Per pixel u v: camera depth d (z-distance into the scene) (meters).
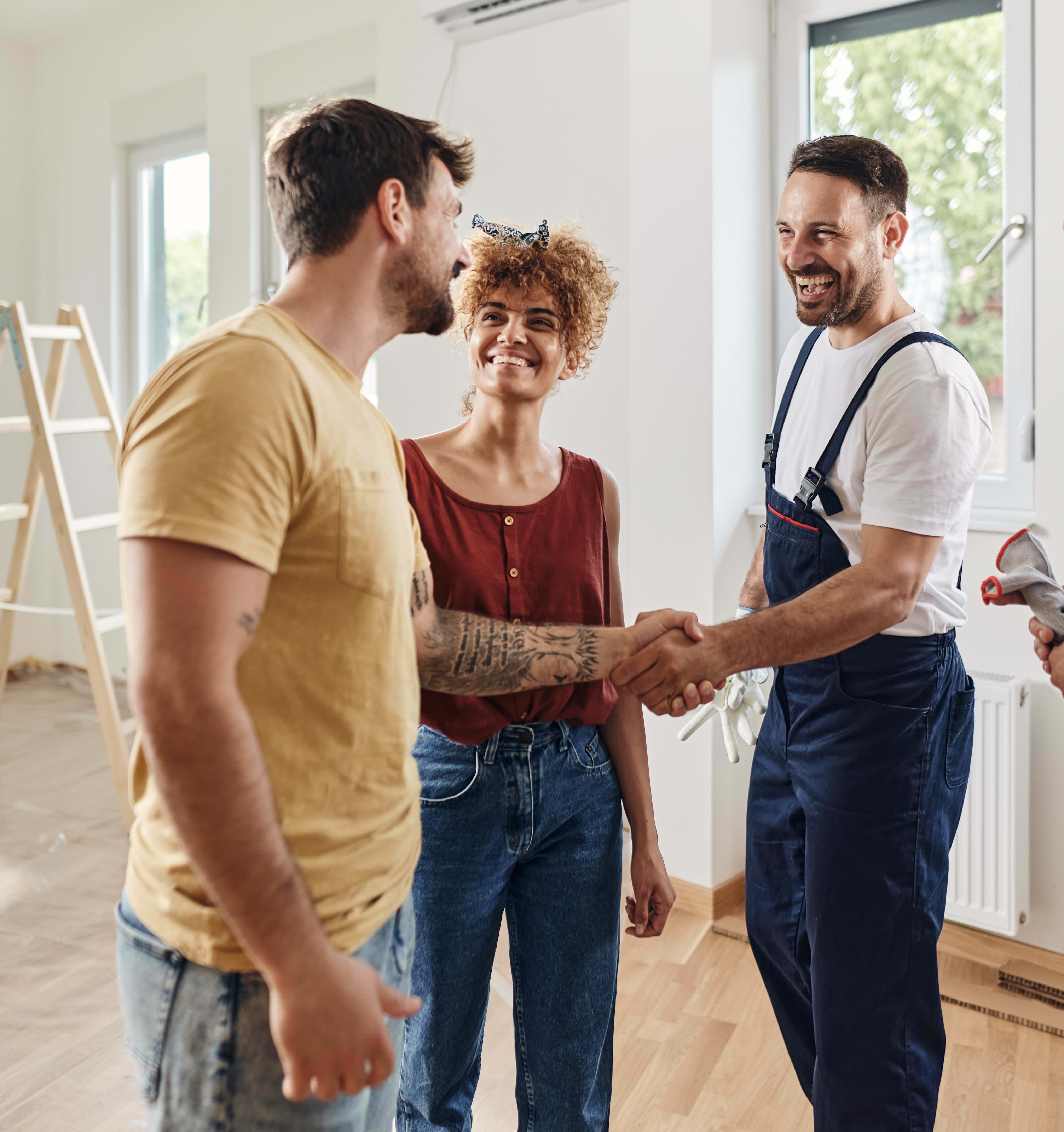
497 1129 1.92
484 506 1.36
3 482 5.09
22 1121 1.89
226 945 0.88
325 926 0.91
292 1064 0.82
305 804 0.91
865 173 1.52
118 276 4.83
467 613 1.30
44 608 5.09
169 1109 0.92
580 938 1.39
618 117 2.92
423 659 1.23
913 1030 1.55
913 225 2.64
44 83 4.96
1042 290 2.37
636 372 2.77
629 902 1.53
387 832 0.97
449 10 3.08
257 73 4.11
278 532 0.84
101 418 3.49
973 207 2.54
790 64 2.75
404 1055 1.40
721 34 2.58
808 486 1.61
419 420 3.38
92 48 4.76
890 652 1.55
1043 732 2.39
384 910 0.97
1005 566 1.60
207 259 4.62
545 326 1.33
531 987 1.42
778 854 1.75
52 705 4.61
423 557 1.24
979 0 2.49
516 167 3.14
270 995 0.87
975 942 2.47
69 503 4.28
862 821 1.55
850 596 1.45
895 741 1.54
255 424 0.83
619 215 2.96
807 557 1.64
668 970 2.48
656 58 2.65
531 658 1.29
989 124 2.50
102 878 2.88
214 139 4.29
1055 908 2.39
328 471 0.89
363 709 0.94
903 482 1.46
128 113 4.64
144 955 0.93
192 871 0.89
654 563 2.79
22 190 5.05
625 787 1.53
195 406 0.82
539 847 1.38
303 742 0.91
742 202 2.69
